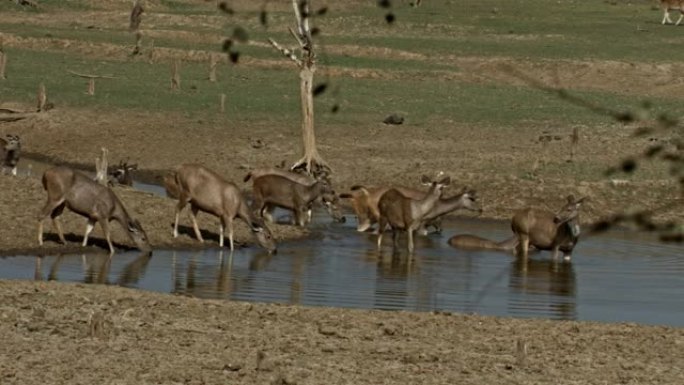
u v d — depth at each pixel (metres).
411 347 41.22
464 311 51.00
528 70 142.25
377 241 69.88
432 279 58.31
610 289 57.41
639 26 181.12
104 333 40.12
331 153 97.12
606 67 142.25
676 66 143.62
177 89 121.19
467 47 155.25
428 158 95.69
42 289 48.69
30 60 136.50
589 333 45.47
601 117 114.62
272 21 169.38
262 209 73.44
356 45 152.12
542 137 100.25
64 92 116.31
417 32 171.12
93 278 55.19
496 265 63.31
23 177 72.19
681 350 42.94
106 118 106.69
